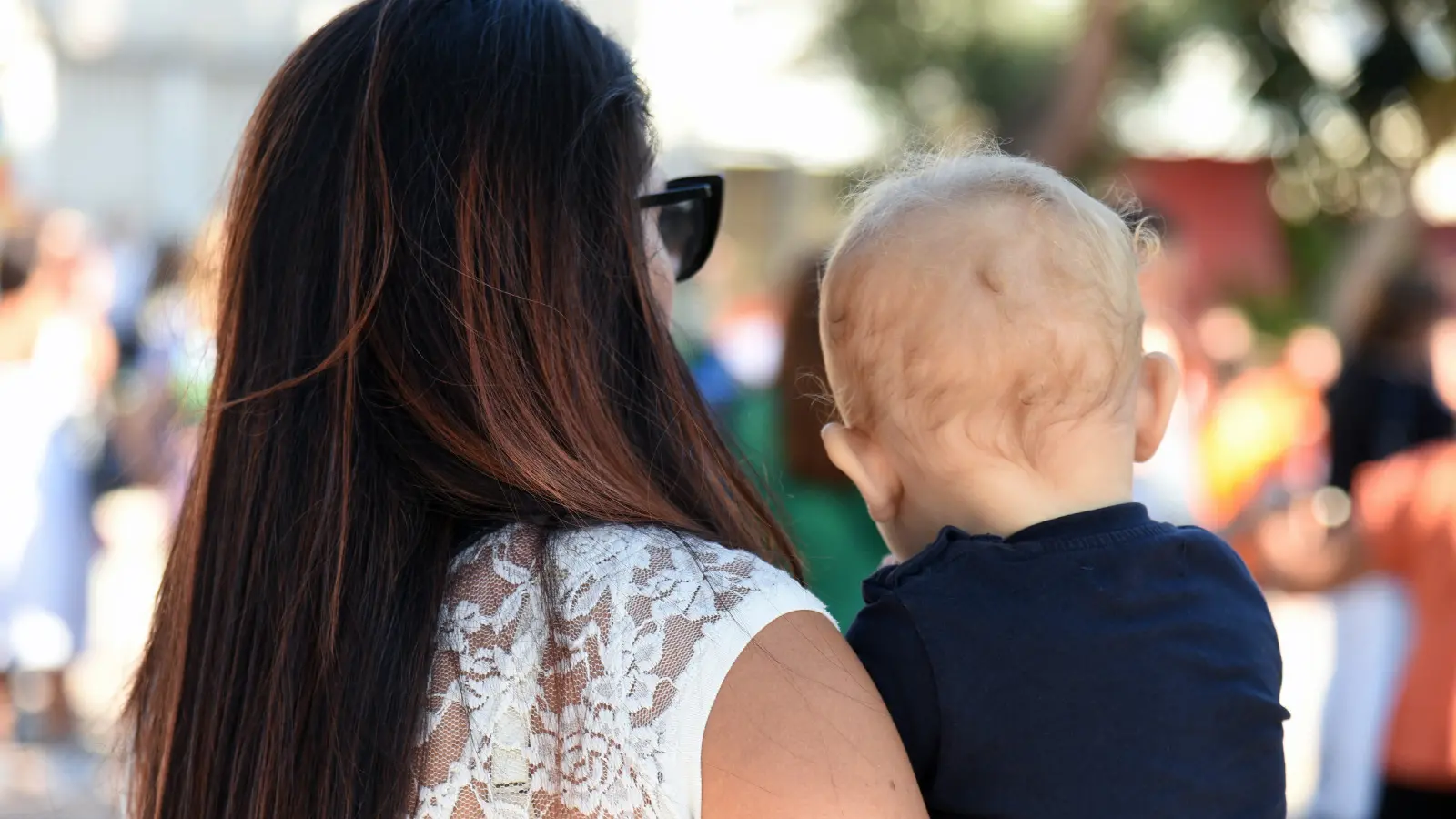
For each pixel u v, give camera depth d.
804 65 8.45
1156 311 3.88
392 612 0.99
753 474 1.36
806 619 0.96
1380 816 3.65
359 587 0.99
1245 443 4.15
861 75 8.09
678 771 0.90
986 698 1.06
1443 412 3.82
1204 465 4.17
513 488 1.03
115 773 1.32
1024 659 1.07
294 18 7.96
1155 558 1.13
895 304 1.20
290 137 1.09
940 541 1.13
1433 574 3.55
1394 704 3.61
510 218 1.04
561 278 1.05
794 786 0.88
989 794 1.07
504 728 0.96
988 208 1.20
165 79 7.93
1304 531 3.86
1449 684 3.49
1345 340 4.18
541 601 0.97
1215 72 6.79
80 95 7.89
